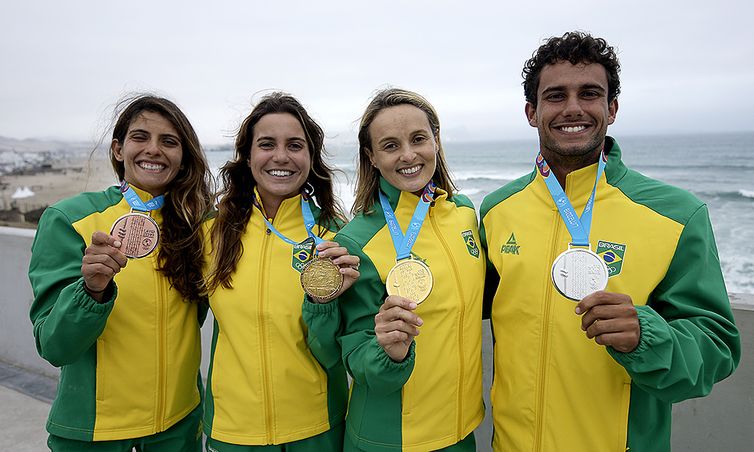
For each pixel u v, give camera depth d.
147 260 2.00
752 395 2.10
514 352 1.70
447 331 1.75
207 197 2.18
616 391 1.56
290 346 1.92
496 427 1.80
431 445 1.76
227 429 1.93
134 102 2.01
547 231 1.70
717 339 1.45
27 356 4.02
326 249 1.76
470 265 1.84
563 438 1.59
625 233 1.59
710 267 1.51
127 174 2.06
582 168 1.70
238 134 2.05
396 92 1.88
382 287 1.80
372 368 1.59
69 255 1.89
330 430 2.03
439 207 1.94
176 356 2.04
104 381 1.93
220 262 1.97
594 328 1.38
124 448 1.98
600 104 1.60
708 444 2.20
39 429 3.22
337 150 2.25
